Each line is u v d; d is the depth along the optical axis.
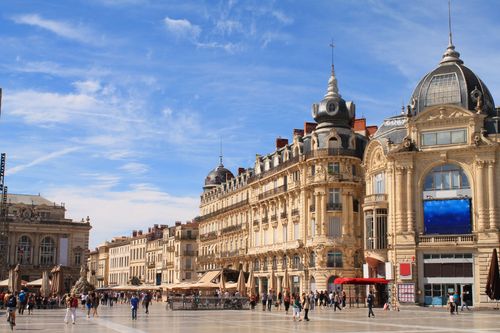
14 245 137.25
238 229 112.06
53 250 140.75
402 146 72.75
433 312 60.84
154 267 163.38
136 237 179.62
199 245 136.75
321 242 83.81
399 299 70.25
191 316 55.03
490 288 62.94
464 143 70.31
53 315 57.56
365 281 69.81
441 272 69.69
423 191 72.00
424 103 73.56
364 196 83.44
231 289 84.75
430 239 70.19
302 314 55.72
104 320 49.31
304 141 91.56
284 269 93.75
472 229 69.19
